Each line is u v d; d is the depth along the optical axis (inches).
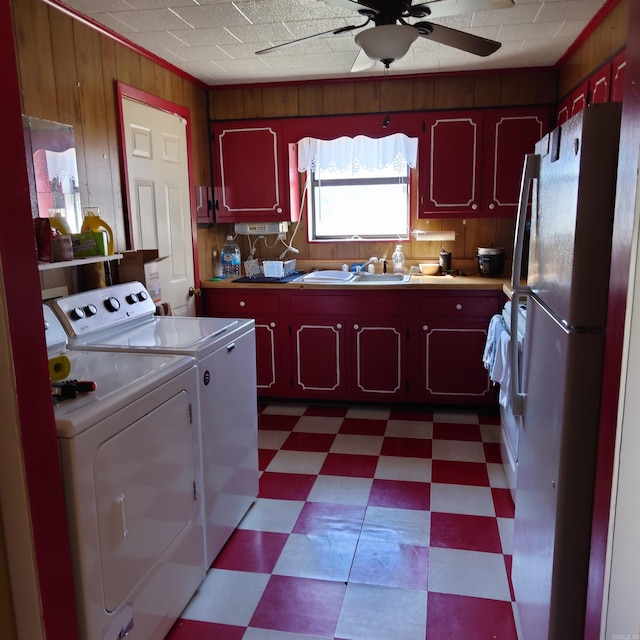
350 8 80.9
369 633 71.6
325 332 149.6
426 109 147.4
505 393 97.7
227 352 90.0
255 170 155.0
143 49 120.6
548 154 60.6
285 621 74.0
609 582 42.5
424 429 136.9
